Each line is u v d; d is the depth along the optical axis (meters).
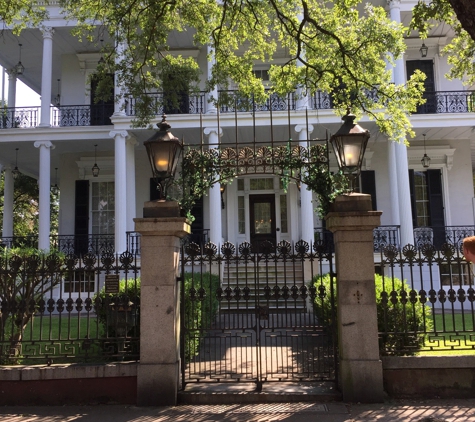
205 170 6.21
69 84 17.42
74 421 4.93
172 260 5.61
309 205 13.98
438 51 16.56
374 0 14.70
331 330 5.84
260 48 10.02
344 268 5.55
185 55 16.89
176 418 4.96
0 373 5.51
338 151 5.76
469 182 16.28
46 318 11.44
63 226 17.11
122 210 14.40
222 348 8.41
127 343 5.96
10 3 9.26
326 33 8.78
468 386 5.46
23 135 15.25
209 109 14.63
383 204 16.45
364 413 5.00
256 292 5.85
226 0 9.12
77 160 17.25
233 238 16.77
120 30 9.92
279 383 5.96
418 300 6.18
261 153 6.14
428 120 14.48
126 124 14.59
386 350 5.66
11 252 6.96
